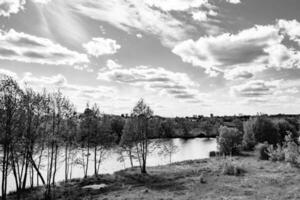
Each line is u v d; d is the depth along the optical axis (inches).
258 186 1174.3
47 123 1473.9
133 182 1625.2
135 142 2199.8
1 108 1272.1
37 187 1676.9
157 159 3230.8
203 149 4195.4
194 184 1341.0
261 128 2974.9
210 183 1322.6
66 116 1568.7
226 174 1528.1
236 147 2721.5
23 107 1364.4
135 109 2198.6
